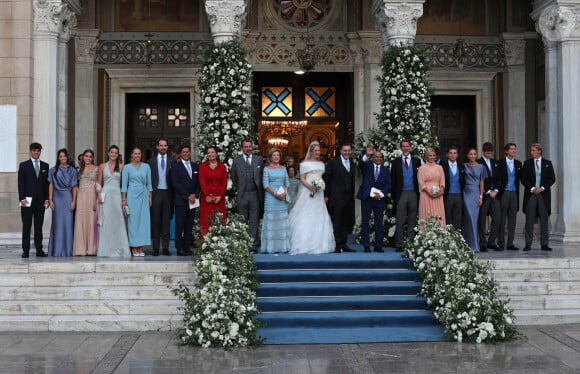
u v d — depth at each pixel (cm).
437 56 1973
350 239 1694
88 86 1900
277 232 1273
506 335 955
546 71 1677
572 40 1614
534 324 1053
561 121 1628
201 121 1476
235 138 1443
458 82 1977
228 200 1404
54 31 1510
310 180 1289
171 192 1331
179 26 1936
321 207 1290
